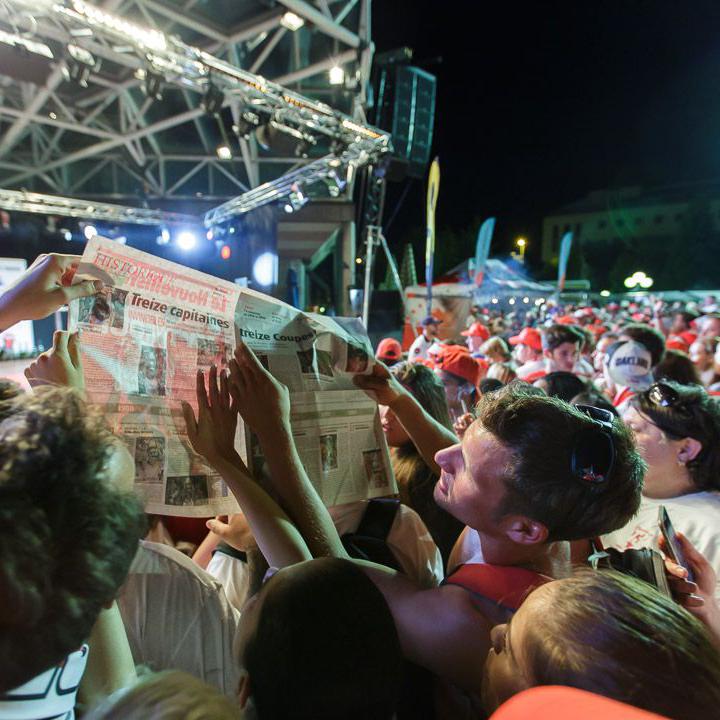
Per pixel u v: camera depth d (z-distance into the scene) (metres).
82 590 0.45
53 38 5.15
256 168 10.98
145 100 8.82
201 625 0.90
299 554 0.89
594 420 0.88
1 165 10.16
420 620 0.92
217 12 6.16
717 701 0.53
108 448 0.52
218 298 1.09
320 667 0.63
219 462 0.97
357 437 1.24
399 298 11.95
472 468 0.91
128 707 0.45
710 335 5.14
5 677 0.42
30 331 10.14
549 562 0.98
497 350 4.99
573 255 46.81
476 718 0.88
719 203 37.78
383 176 8.45
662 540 1.06
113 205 11.91
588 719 0.30
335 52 7.09
